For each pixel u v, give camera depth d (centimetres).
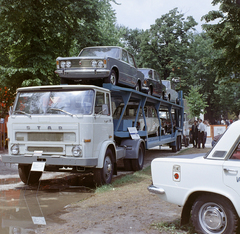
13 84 1778
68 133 766
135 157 1063
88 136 761
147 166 1216
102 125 832
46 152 780
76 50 2027
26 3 1591
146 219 525
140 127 1232
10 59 1780
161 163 463
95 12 1855
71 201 669
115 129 999
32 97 821
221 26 1364
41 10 1736
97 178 801
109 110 899
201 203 420
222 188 401
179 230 466
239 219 406
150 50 4838
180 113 2142
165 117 1950
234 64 1445
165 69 4859
